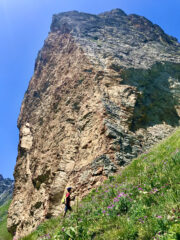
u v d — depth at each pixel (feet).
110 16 221.46
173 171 31.09
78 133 95.14
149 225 20.07
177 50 184.65
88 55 124.47
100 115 88.99
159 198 25.23
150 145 87.15
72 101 111.75
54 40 181.98
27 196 120.57
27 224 100.63
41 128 133.49
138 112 101.45
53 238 27.73
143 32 201.87
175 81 131.44
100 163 71.97
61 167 88.63
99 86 103.81
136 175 41.11
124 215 25.02
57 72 146.72
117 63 122.52
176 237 16.08
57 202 80.33
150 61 139.85
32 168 124.88
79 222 27.71
